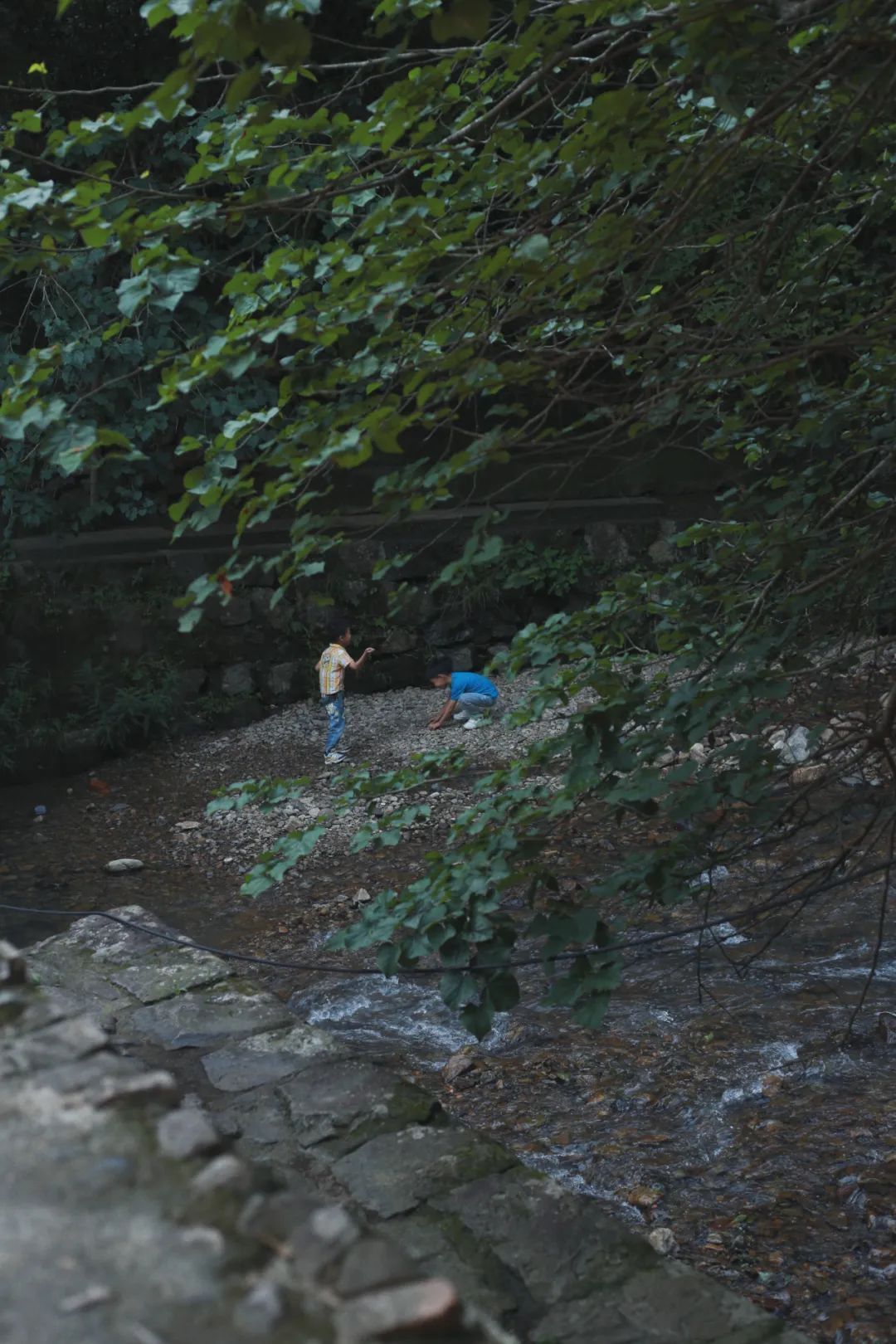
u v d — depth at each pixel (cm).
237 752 1369
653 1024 786
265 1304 145
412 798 1181
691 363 462
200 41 282
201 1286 149
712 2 322
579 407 1532
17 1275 149
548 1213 389
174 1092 192
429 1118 443
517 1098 718
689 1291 355
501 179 365
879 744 439
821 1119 671
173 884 1072
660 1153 653
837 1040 748
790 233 446
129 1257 153
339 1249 156
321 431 353
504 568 1495
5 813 1252
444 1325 145
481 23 292
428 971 414
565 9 334
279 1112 450
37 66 374
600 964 397
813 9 345
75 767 1349
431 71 357
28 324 1412
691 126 443
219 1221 161
